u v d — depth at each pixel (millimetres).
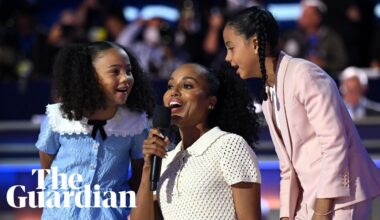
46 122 7930
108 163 7867
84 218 7809
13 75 15984
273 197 12359
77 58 7773
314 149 7109
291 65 7109
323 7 17328
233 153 7027
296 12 18281
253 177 7023
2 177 12680
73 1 18797
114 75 7699
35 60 15945
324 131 6871
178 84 7227
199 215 7008
